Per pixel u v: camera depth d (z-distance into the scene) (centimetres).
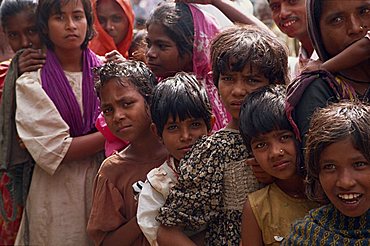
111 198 277
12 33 351
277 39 249
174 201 239
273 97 224
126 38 391
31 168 328
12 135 327
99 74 283
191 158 239
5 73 347
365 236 195
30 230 323
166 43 302
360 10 222
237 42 240
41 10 327
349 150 192
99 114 326
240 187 236
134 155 281
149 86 280
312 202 225
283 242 209
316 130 199
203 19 306
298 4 309
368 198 195
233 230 237
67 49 327
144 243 268
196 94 250
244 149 237
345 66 221
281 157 220
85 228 320
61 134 315
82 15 327
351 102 208
